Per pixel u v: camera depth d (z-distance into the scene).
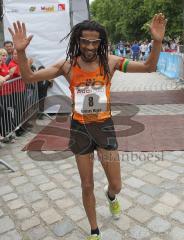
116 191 3.13
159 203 3.85
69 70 2.73
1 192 4.29
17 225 3.54
